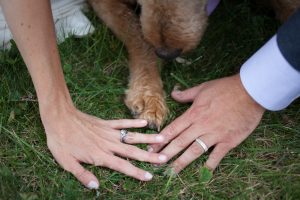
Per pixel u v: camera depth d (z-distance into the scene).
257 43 1.07
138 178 0.82
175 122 0.85
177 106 0.94
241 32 1.08
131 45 1.00
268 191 0.84
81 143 0.82
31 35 0.74
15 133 0.87
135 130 0.89
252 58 0.82
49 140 0.82
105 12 1.03
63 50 1.01
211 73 1.00
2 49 0.99
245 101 0.83
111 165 0.82
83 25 1.05
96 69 0.99
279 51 0.77
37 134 0.88
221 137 0.83
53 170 0.83
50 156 0.85
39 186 0.82
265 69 0.79
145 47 0.99
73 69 0.99
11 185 0.80
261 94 0.81
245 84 0.82
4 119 0.89
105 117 0.93
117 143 0.83
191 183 0.84
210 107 0.85
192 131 0.84
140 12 0.98
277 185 0.84
